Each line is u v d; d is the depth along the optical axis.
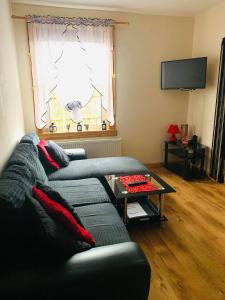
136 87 4.23
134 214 2.49
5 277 1.11
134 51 4.08
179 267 2.00
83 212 1.99
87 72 3.89
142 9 3.85
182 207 3.00
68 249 1.23
